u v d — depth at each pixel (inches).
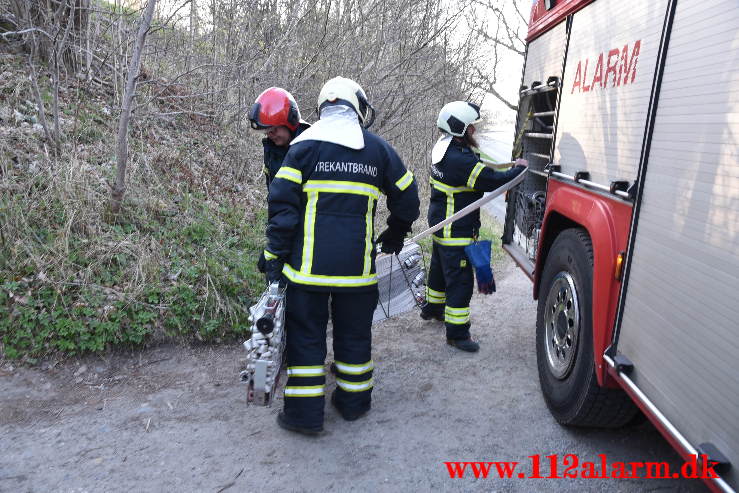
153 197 195.5
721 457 67.2
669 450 117.8
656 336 84.0
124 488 104.2
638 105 97.2
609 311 100.1
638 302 90.1
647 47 95.9
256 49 251.9
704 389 71.5
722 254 69.6
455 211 164.4
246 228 209.2
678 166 81.4
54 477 106.4
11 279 151.7
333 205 117.9
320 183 117.2
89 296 154.9
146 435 121.3
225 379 146.3
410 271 166.7
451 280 165.8
